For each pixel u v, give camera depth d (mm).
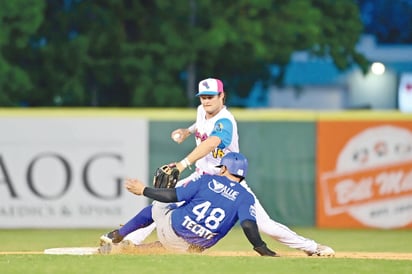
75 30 54781
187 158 22328
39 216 37031
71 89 53031
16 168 37000
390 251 29688
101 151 37125
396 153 38062
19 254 22875
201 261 20625
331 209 38156
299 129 38000
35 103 54062
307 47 54594
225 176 22406
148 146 37250
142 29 54031
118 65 53281
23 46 50656
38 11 50312
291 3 53812
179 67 52750
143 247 23141
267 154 38031
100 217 37125
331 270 19766
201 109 23594
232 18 53250
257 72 56719
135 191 22125
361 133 38000
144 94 52312
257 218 23359
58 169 37062
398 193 38094
